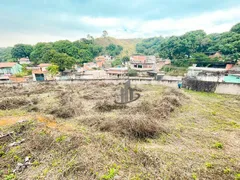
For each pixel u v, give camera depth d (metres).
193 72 18.19
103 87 13.22
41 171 2.93
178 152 3.60
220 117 5.94
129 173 2.86
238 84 9.77
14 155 3.39
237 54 20.88
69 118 5.96
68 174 2.82
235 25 26.97
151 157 3.31
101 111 6.75
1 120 5.68
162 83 14.16
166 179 2.71
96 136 4.25
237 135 4.42
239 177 2.73
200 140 4.19
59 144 3.73
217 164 3.14
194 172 2.91
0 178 2.78
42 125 4.90
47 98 9.63
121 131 4.51
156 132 4.52
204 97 9.38
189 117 5.96
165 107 6.56
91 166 3.00
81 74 24.64
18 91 11.74
